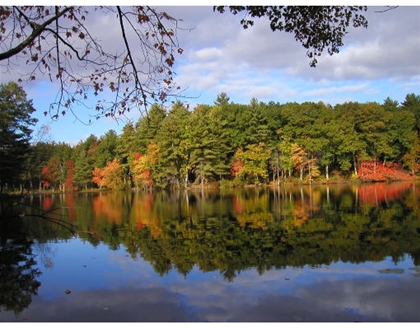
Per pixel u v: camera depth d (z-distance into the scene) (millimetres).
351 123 53000
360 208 21062
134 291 8117
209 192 42875
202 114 53469
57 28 5965
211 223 17172
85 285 8594
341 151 51844
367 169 52875
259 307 7059
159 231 15422
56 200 38000
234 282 8492
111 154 67312
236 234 14164
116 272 9531
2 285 8633
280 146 52094
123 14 5797
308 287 8031
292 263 9898
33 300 7730
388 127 53531
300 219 17500
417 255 10250
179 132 49938
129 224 17719
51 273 9586
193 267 9789
